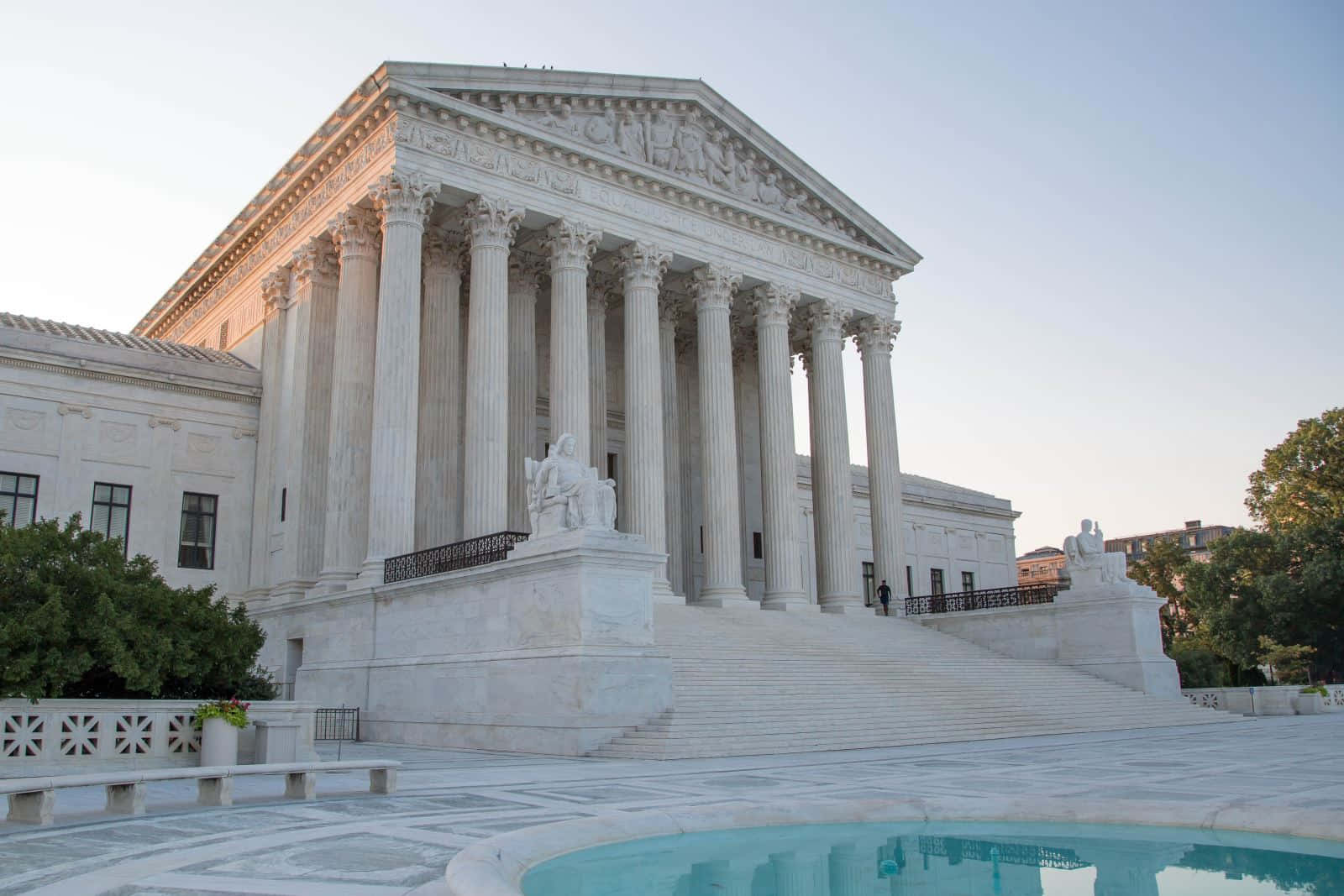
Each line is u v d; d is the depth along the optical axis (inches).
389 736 1320.1
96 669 894.4
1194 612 3262.8
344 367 1609.3
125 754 842.2
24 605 853.8
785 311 2007.9
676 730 1051.9
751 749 1054.4
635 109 1839.3
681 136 1902.1
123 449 1749.5
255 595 1747.0
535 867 464.8
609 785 765.9
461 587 1253.1
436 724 1243.8
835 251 2111.2
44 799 594.6
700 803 658.2
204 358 1902.1
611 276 2000.5
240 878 434.6
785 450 1946.4
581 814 617.0
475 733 1176.8
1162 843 518.6
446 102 1579.7
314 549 1662.2
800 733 1117.7
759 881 442.3
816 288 2074.3
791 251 2043.6
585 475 1178.0
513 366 1841.8
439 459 1715.1
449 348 1759.4
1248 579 2883.9
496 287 1601.9
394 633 1364.4
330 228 1692.9
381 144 1581.0
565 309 1691.7
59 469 1683.1
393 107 1550.2
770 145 2005.4
